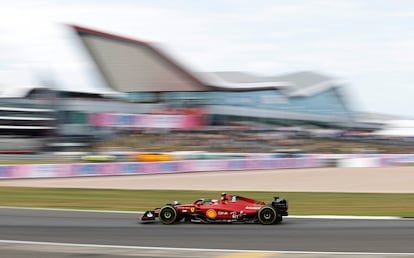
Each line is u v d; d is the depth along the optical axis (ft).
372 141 425.69
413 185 129.39
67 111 326.24
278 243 45.70
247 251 42.01
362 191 114.52
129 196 101.65
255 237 49.03
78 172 156.15
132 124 336.90
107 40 404.77
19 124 300.40
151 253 41.63
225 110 406.00
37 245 46.21
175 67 396.98
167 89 407.64
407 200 93.30
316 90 483.51
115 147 311.06
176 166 174.09
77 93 369.91
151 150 308.19
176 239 48.55
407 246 43.57
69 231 55.01
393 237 48.39
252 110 421.59
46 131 310.65
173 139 339.57
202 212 58.80
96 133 328.08
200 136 352.28
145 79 409.69
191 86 402.11
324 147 366.84
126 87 415.64
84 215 69.92
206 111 382.01
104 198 97.30
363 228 54.54
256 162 191.42
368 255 39.55
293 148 352.28
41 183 133.28
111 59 409.49
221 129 371.56
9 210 76.89
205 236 49.98
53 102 320.29
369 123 552.41
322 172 176.14
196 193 108.78
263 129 394.73
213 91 402.11
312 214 70.08
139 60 405.59
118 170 161.99
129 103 367.86
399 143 429.79
